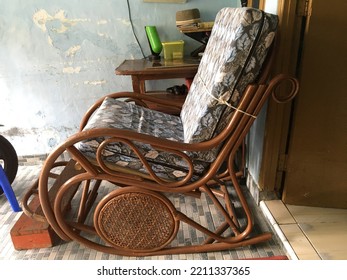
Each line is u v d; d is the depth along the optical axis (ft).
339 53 4.21
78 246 4.75
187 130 4.54
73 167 5.64
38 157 7.34
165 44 6.12
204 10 6.52
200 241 4.70
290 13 4.20
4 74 6.62
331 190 5.00
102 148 3.72
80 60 6.66
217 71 3.81
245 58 3.55
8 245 4.83
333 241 4.34
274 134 4.81
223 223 4.86
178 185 4.00
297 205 5.14
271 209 5.04
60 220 4.14
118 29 6.49
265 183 5.19
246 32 3.45
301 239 4.39
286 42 4.33
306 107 4.52
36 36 6.40
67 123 7.18
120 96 5.66
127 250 4.39
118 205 4.04
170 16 6.49
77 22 6.37
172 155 4.05
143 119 5.08
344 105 4.46
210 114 3.84
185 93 6.44
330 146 4.71
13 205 5.52
